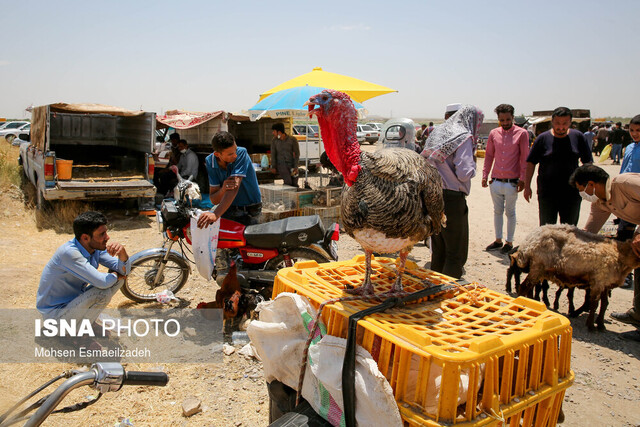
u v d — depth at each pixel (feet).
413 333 6.34
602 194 14.62
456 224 15.23
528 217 33.06
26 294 17.24
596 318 16.03
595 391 12.01
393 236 7.59
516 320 7.39
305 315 7.57
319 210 26.55
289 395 8.24
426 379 6.06
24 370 12.14
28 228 26.99
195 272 20.10
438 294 8.43
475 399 5.99
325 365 6.91
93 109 28.78
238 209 16.12
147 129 31.94
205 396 11.46
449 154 14.76
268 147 41.27
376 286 8.89
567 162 18.74
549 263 15.20
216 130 37.65
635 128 18.28
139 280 17.70
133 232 27.22
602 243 14.49
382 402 6.19
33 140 33.22
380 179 7.46
